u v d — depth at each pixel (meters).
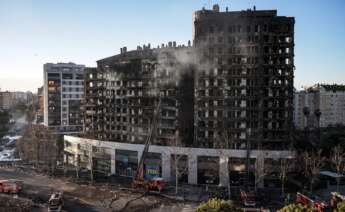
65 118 196.75
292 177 97.00
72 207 81.94
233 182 100.31
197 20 112.50
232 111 107.62
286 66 104.81
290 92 105.00
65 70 196.75
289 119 104.81
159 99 119.69
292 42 104.88
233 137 107.00
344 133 150.75
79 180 109.62
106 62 136.12
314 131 153.00
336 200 75.44
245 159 99.31
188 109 119.12
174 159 105.50
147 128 121.38
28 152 142.00
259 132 105.12
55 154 134.25
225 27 109.12
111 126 131.00
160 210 78.81
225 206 42.28
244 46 107.06
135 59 124.88
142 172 107.38
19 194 93.19
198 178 103.19
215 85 109.50
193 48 117.12
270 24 105.81
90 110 138.50
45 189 98.88
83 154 131.12
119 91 128.62
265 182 98.44
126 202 85.62
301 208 41.06
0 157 154.12
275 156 97.94
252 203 80.56
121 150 116.56
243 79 107.00
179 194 92.31
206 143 109.56
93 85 137.12
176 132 116.50
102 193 94.25
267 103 105.75
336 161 100.62
